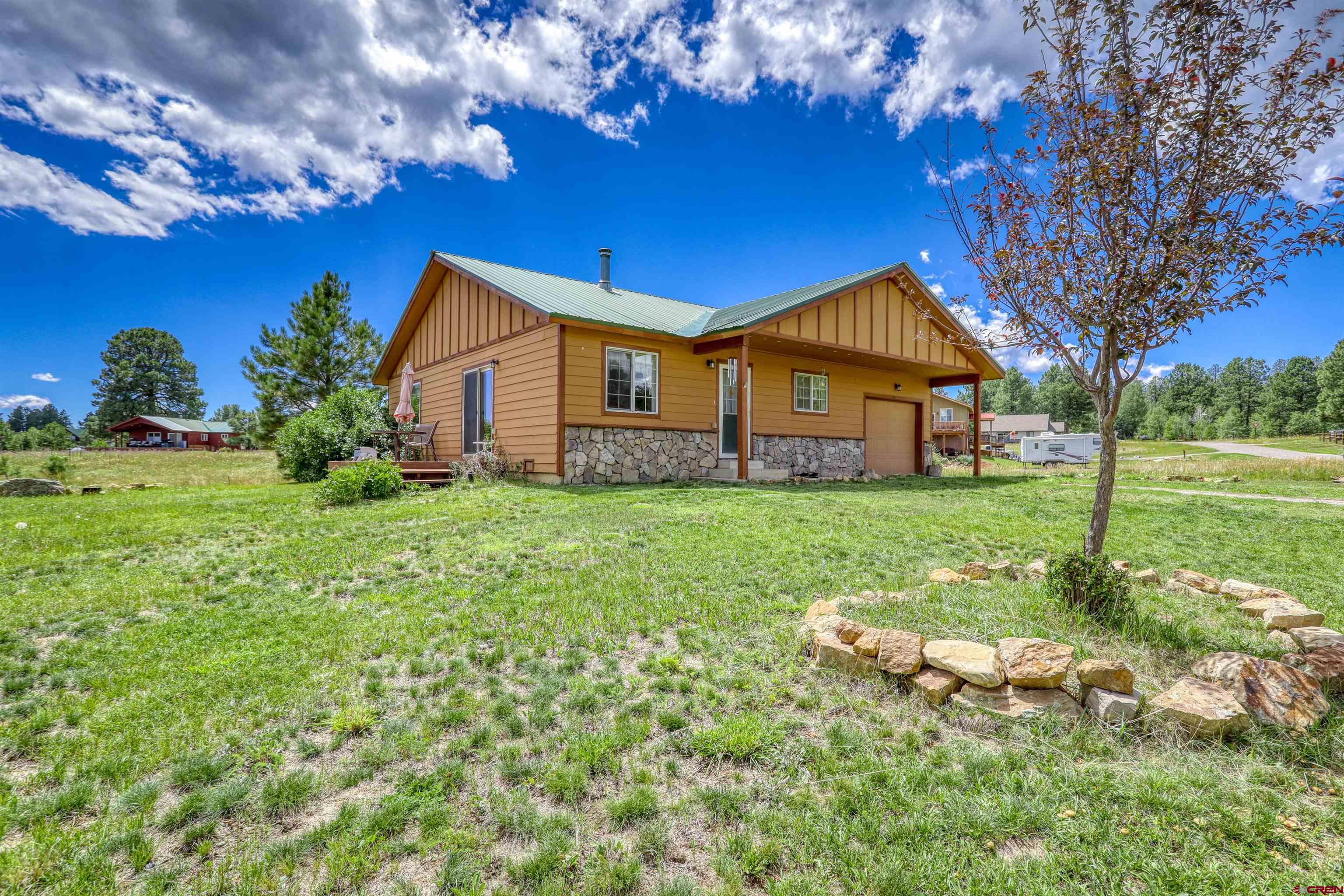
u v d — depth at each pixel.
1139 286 3.13
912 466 16.48
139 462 23.42
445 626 3.38
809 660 2.84
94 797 1.88
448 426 13.98
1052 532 6.27
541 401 10.30
